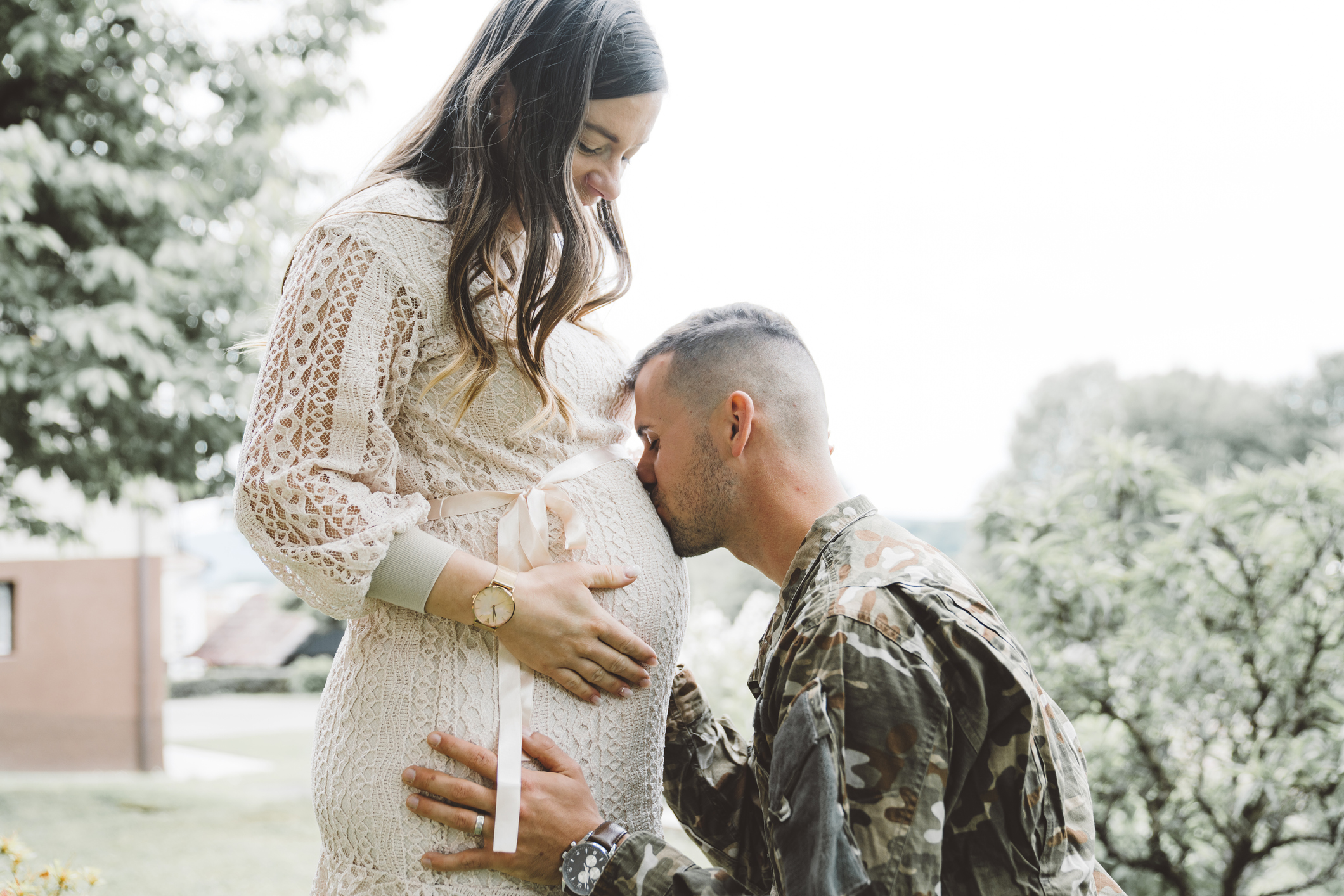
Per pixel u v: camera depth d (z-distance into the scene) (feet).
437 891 4.41
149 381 19.01
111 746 34.55
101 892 13.26
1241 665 11.14
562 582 4.50
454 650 4.51
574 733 4.63
